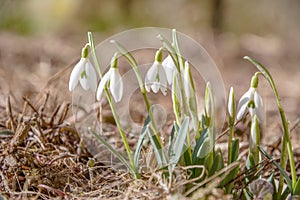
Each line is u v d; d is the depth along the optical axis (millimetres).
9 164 542
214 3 2447
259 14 2443
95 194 506
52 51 1555
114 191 512
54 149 592
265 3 2441
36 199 506
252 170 492
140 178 502
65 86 863
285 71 1560
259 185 480
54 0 2299
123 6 2496
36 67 1252
